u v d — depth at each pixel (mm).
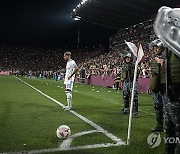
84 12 38469
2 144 4820
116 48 43656
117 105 10719
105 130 6004
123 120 7324
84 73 32812
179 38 2709
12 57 66750
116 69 22531
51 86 22688
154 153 4402
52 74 48906
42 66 66000
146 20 35906
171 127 3238
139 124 6793
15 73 59250
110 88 22922
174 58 2939
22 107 9586
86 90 19484
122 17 36875
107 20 39844
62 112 8570
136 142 5039
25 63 66062
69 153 4355
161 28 2770
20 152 4383
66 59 9109
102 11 36219
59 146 4715
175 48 2654
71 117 7652
